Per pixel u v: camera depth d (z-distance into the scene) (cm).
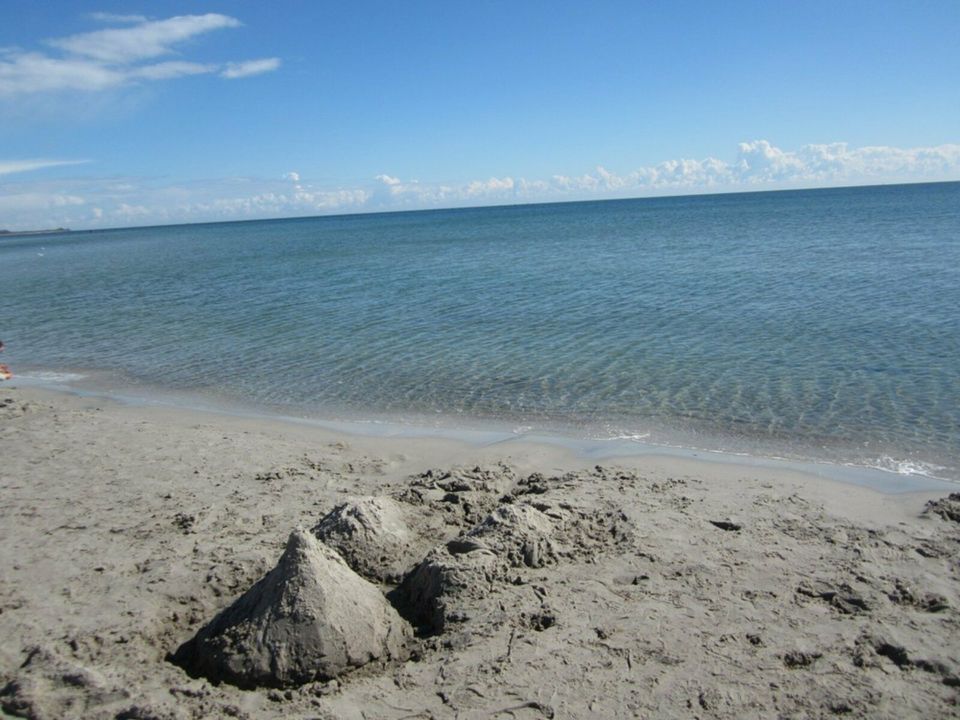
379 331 724
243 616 215
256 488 330
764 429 398
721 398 451
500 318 754
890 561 249
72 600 239
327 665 203
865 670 196
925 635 209
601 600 230
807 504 301
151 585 246
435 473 342
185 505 312
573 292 906
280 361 621
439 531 282
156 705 189
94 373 614
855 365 498
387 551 261
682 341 601
